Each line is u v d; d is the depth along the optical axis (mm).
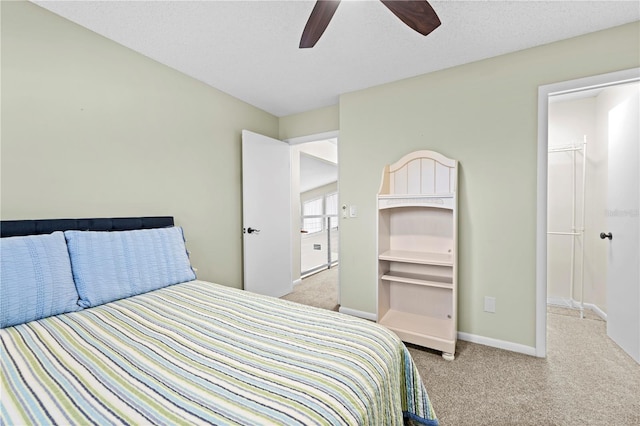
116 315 1369
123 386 819
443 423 1476
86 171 1864
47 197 1689
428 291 2570
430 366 2006
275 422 677
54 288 1389
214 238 2818
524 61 2125
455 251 2189
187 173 2541
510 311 2215
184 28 1872
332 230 6367
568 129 3090
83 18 1765
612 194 2320
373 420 841
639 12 1706
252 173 3121
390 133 2693
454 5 1645
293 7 1676
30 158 1625
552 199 3188
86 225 1817
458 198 2379
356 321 1336
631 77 1812
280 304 1539
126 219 2037
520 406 1592
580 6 1655
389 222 2711
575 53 1963
